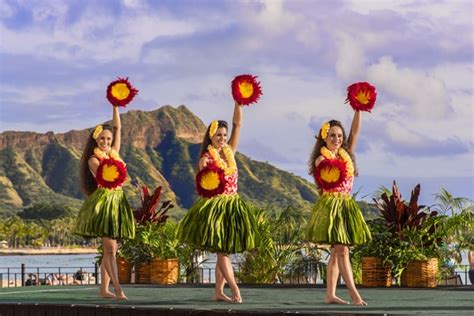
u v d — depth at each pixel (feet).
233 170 28.25
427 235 37.45
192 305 26.12
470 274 40.45
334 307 24.99
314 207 27.91
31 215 512.22
